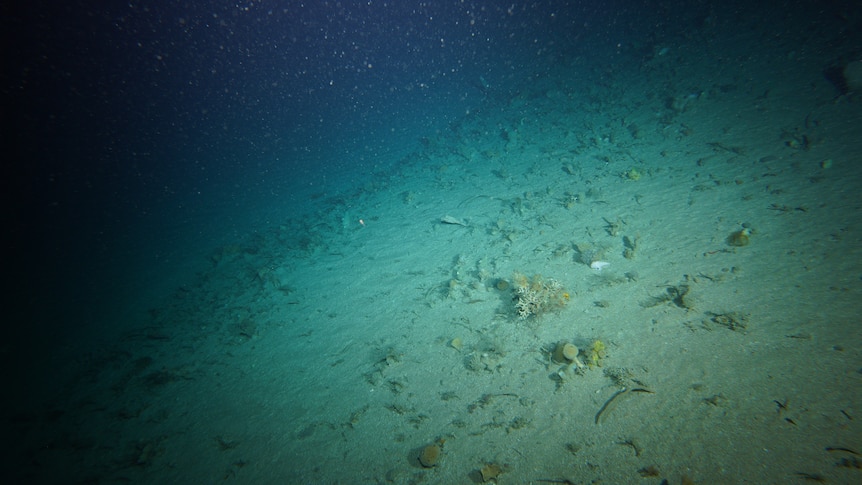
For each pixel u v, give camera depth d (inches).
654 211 316.5
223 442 233.9
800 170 298.4
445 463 179.3
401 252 402.3
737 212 279.0
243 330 342.3
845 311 179.2
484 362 227.5
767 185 296.2
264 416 245.6
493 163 561.0
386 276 365.7
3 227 1080.8
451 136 760.3
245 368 297.3
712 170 344.2
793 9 537.6
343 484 186.2
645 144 436.8
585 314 233.6
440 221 441.4
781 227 248.7
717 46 564.7
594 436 167.8
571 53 856.9
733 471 137.7
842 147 303.9
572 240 315.9
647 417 166.6
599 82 657.0
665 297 224.8
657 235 285.0
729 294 211.8
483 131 701.3
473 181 527.2
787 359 167.9
